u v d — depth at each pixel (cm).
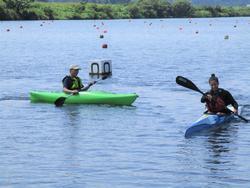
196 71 4206
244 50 6631
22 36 10475
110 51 6606
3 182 1434
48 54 6131
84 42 8612
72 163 1612
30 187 1393
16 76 3950
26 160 1647
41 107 2612
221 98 2220
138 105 2652
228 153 1720
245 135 1975
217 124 2122
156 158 1666
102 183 1423
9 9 19575
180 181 1437
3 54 6150
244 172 1511
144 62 5044
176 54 6047
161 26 16400
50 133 2034
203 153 1722
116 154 1717
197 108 2562
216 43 8300
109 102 2650
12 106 2652
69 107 2598
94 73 3988
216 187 1388
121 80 3672
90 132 2047
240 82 3466
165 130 2080
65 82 2725
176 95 2981
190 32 12506
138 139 1927
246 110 2484
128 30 13475
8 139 1936
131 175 1491
